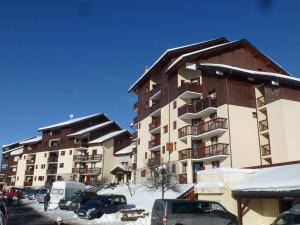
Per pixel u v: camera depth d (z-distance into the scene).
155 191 33.75
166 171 33.72
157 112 45.19
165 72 42.03
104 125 73.50
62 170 71.69
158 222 15.82
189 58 37.31
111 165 68.38
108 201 26.16
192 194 23.55
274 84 31.53
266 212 18.78
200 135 35.62
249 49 40.84
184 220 15.60
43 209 33.44
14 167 86.38
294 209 10.95
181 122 38.66
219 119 33.06
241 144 32.69
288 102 31.42
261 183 16.62
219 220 16.28
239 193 17.38
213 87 36.09
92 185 55.91
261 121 33.56
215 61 38.62
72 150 71.38
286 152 29.84
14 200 44.59
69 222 23.31
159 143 42.59
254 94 34.91
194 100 38.94
